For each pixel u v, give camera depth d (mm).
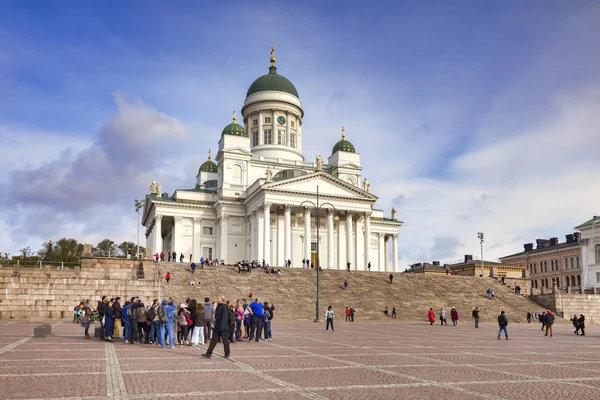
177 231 103938
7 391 14195
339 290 69062
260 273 72688
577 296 72438
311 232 102938
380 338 34969
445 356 24156
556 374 18781
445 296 71625
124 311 29891
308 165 116062
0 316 53156
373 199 101688
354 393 14547
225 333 22391
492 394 14625
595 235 127000
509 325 59094
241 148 108000
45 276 56000
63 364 19688
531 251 154375
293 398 13766
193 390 14719
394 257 118938
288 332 39406
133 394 14031
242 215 104875
